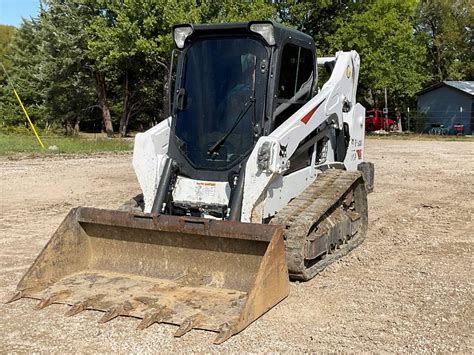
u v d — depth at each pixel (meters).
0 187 12.89
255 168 5.85
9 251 7.52
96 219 5.96
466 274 6.56
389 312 5.37
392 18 33.22
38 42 40.81
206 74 6.40
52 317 5.15
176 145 6.40
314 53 7.16
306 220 5.94
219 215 6.08
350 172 7.49
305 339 4.75
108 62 31.56
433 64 52.69
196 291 5.45
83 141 27.62
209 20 28.77
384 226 9.15
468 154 22.05
